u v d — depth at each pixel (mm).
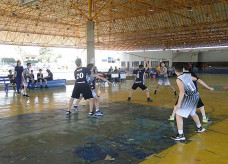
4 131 4754
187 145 3881
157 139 4203
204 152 3568
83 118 5922
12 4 19078
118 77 19250
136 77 8617
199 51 33938
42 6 18891
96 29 28250
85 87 6066
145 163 3178
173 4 17906
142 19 24594
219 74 30078
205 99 9086
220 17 20453
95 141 4109
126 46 35750
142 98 9547
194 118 4609
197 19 21703
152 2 18547
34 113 6570
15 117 6051
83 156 3430
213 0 18266
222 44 31625
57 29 27172
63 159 3326
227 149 3695
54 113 6562
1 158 3375
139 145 3891
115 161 3244
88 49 14930
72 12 22016
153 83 17922
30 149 3730
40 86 14445
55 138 4289
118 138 4270
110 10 20641
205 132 4621
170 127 5020
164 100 8969
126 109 7125
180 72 4117
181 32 25719
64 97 10062
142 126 5105
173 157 3377
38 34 26984
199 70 34281
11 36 25875
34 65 44031
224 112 6566
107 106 7668
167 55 35938
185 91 4059
